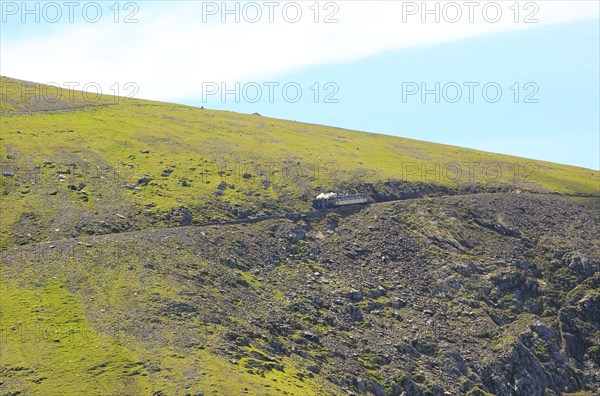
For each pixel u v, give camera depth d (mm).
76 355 142875
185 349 149500
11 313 156875
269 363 154875
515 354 190625
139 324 156250
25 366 138750
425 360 182625
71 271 177125
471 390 177875
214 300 175500
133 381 136125
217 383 137500
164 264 186000
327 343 175875
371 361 175250
